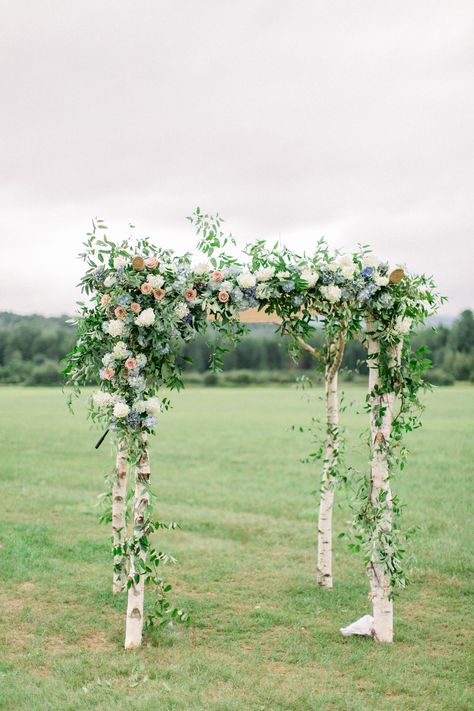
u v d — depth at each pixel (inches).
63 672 229.9
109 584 327.9
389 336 256.2
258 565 371.9
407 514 499.5
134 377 249.1
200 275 254.5
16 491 582.6
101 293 256.1
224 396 2364.7
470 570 362.3
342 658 247.6
